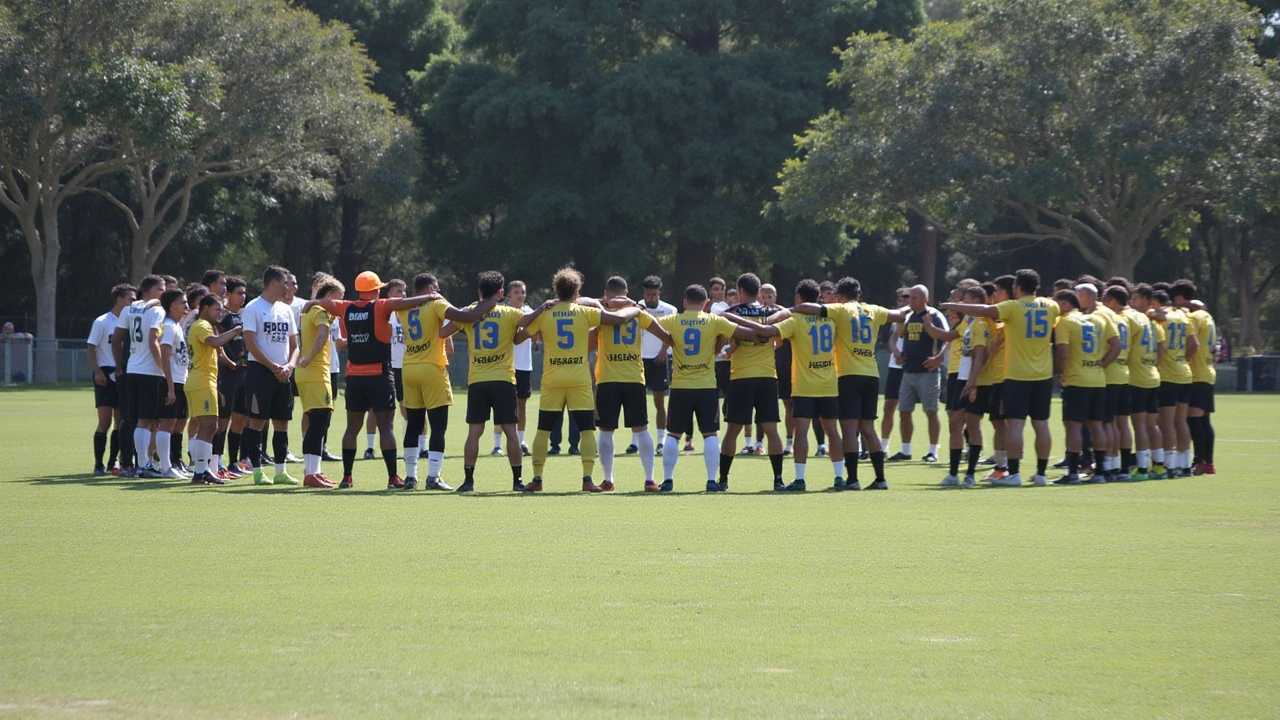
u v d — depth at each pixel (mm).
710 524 35000
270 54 159375
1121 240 156250
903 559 28969
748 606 23688
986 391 50031
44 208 159625
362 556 29062
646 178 180750
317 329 46469
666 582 25984
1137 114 145500
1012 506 40219
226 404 50938
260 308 47094
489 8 199000
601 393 45844
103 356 51688
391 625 21984
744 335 45625
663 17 188625
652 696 17828
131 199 190500
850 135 158125
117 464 55000
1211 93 146500
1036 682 18703
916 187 153000
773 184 184375
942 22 157500
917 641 21109
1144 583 26109
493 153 194000
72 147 160125
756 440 66125
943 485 48781
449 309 44594
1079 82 150625
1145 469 51656
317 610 23156
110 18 144375
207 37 155250
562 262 197000
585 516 36781
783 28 197875
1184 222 165125
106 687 18109
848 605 23828
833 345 46781
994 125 153875
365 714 16938
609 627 21938
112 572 26828
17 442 68500
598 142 181000
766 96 181875
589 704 17438
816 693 18031
